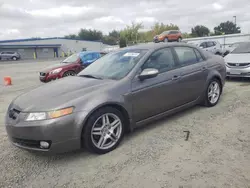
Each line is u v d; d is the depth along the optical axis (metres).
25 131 3.05
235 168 2.83
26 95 3.66
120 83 3.59
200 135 3.80
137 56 4.08
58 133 3.01
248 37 30.73
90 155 3.39
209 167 2.88
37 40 56.81
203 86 4.86
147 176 2.79
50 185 2.75
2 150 3.72
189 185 2.57
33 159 3.39
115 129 3.56
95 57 11.16
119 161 3.16
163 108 4.14
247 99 5.64
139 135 3.94
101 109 3.31
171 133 3.94
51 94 3.42
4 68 23.28
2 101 7.46
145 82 3.82
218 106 5.21
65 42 59.94
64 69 10.02
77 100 3.18
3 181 2.88
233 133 3.80
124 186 2.63
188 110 5.04
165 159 3.13
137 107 3.73
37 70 19.23
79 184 2.73
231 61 8.10
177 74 4.28
